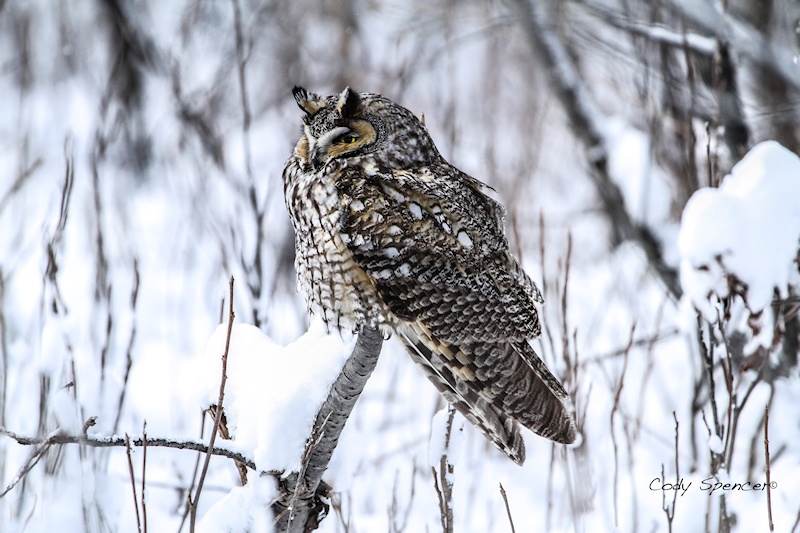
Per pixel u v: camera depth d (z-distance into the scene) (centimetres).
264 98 2088
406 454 1042
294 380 645
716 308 699
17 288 1252
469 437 1073
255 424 643
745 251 677
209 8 2239
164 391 1103
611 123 1341
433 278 733
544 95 2028
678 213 1240
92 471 767
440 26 1838
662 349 1229
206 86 2005
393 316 757
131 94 1962
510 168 1822
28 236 1466
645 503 899
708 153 841
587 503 885
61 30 2250
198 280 1412
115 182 1791
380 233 728
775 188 686
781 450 888
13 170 1733
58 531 755
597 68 1459
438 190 742
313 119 779
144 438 580
